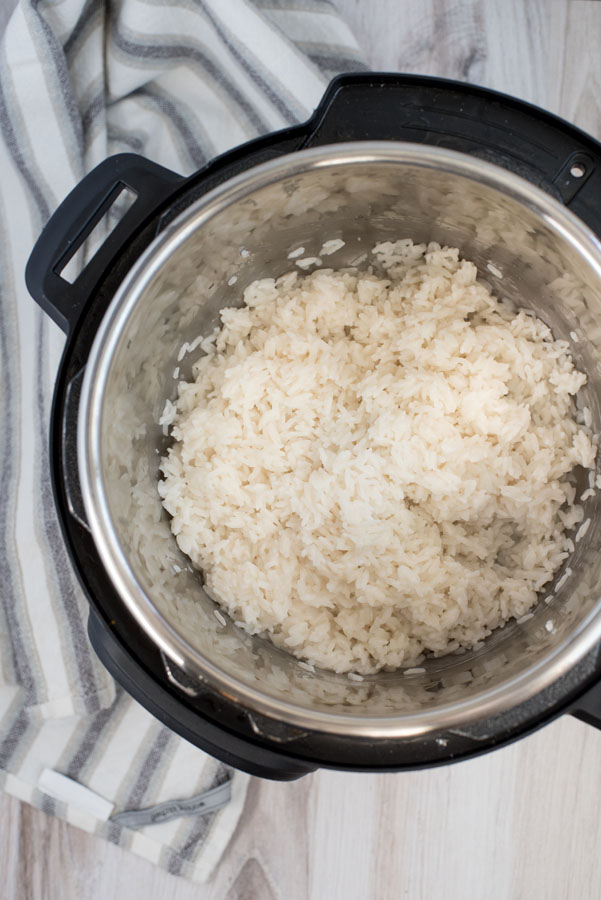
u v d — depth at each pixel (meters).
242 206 0.53
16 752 0.63
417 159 0.51
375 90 0.52
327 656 0.57
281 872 0.65
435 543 0.57
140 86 0.64
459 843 0.65
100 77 0.63
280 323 0.59
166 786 0.63
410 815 0.65
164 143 0.65
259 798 0.65
